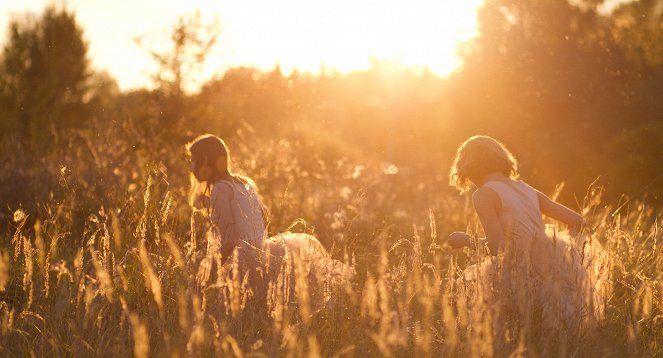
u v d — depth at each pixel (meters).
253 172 8.75
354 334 3.42
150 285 3.72
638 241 5.37
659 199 10.74
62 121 21.77
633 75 19.70
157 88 16.08
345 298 3.77
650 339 3.90
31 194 6.82
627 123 18.42
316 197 7.74
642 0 21.14
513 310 3.55
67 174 6.23
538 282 3.74
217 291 3.60
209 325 3.42
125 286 3.58
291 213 7.03
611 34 20.70
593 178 16.52
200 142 4.68
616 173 15.72
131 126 9.73
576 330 3.49
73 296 3.71
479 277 3.54
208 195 4.71
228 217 4.40
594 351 3.38
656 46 20.22
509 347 3.23
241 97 15.94
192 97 16.23
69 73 23.72
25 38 23.97
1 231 6.08
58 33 24.30
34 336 3.60
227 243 4.34
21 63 23.39
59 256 4.69
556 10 21.05
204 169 4.64
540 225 4.26
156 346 3.24
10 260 4.51
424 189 11.34
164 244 4.37
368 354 3.31
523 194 4.31
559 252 4.11
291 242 4.48
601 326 3.77
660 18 20.75
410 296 3.55
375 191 9.56
